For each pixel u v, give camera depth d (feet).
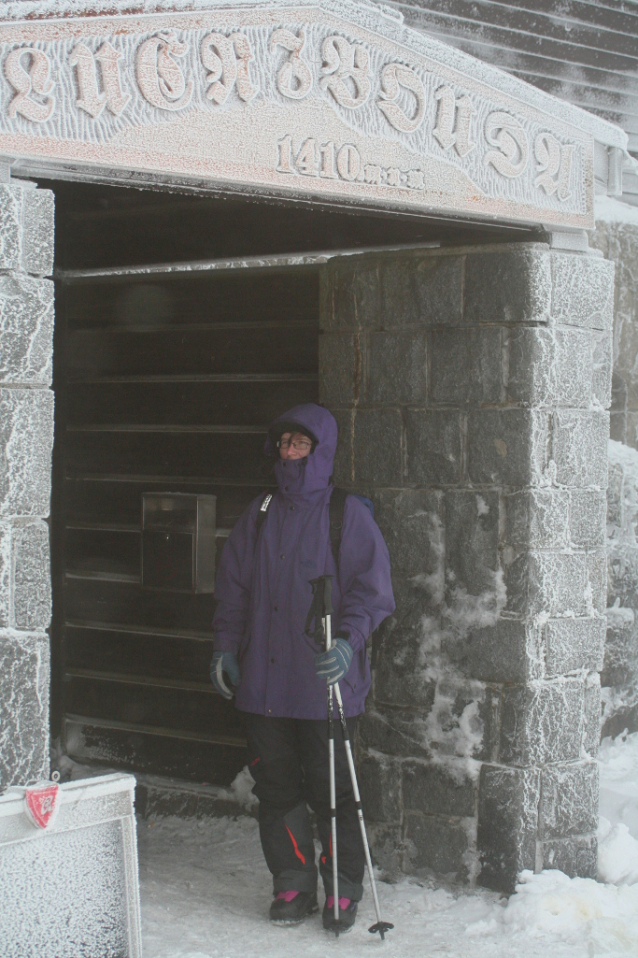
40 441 8.71
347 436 14.93
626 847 14.24
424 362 14.16
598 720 14.05
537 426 13.37
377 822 14.46
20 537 8.62
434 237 14.12
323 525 12.96
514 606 13.46
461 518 13.85
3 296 8.49
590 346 13.87
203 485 16.55
